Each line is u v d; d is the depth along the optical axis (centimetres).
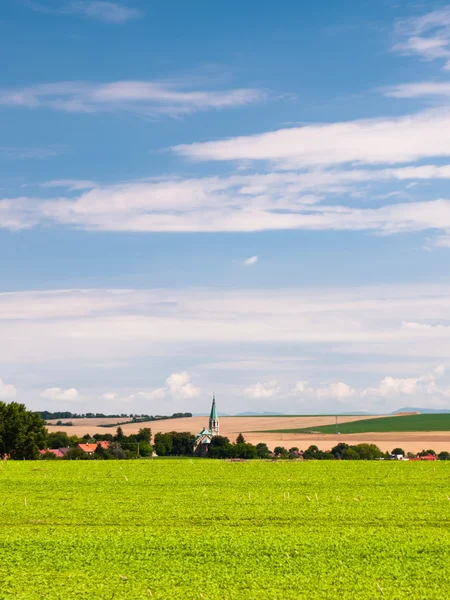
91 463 8444
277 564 3709
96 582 3431
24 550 3956
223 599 3181
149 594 3238
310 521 4722
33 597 3203
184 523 4659
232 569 3625
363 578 3488
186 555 3866
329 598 3198
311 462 8406
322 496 5725
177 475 7131
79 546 4028
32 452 13512
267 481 6644
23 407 13562
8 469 7806
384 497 5672
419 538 4194
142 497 5691
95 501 5500
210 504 5341
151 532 4347
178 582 3434
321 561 3756
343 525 4594
